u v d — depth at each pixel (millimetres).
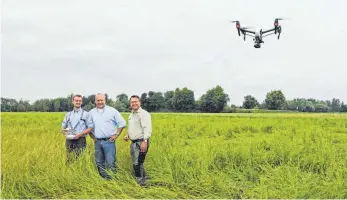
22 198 6961
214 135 16078
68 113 8742
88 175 7859
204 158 8766
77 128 8633
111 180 7527
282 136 13859
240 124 21234
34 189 7266
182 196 7043
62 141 10820
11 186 7145
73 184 7438
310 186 7098
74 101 8648
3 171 7453
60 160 8227
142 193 7000
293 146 10516
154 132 14117
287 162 9039
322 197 6734
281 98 88250
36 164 8047
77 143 8727
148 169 8461
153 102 81500
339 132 18484
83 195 6859
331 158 9023
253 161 9016
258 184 7371
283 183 7316
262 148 10938
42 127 17375
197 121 26375
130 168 8383
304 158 9148
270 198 6715
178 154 8883
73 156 8531
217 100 83375
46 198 6992
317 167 8703
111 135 8242
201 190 7316
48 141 10359
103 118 8250
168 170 8000
